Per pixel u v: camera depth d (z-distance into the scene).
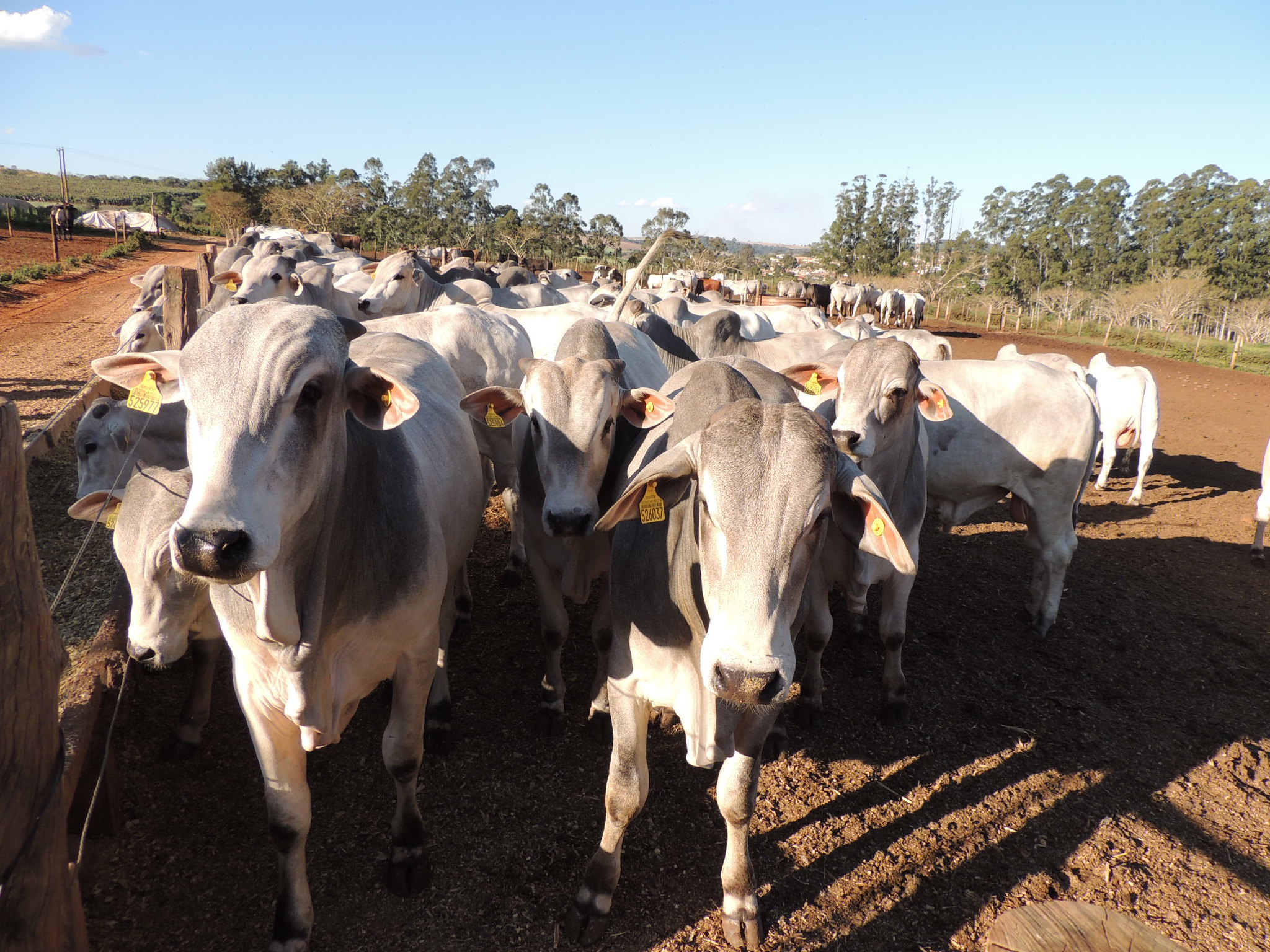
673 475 2.64
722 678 2.29
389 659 3.07
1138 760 4.74
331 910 3.26
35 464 7.30
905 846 3.89
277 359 2.17
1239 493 11.16
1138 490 10.42
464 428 4.28
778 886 3.58
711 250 64.38
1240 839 4.14
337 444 2.51
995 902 3.59
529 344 7.19
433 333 6.54
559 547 4.36
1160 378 25.55
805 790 4.25
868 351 4.49
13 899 1.92
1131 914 3.58
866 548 2.69
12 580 1.89
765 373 4.14
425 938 3.19
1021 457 5.97
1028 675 5.64
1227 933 3.52
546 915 3.34
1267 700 5.54
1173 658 6.05
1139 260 83.19
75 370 12.71
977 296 67.88
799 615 3.10
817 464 2.41
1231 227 77.56
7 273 25.69
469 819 3.83
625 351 5.49
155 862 3.37
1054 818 4.18
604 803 4.01
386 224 86.69
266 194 84.88
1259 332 41.00
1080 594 7.13
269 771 2.86
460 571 5.49
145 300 11.55
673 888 3.52
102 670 3.89
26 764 1.96
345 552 2.70
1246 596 7.34
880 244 92.19
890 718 4.91
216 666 4.82
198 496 2.03
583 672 5.22
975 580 7.28
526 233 81.06
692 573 2.79
